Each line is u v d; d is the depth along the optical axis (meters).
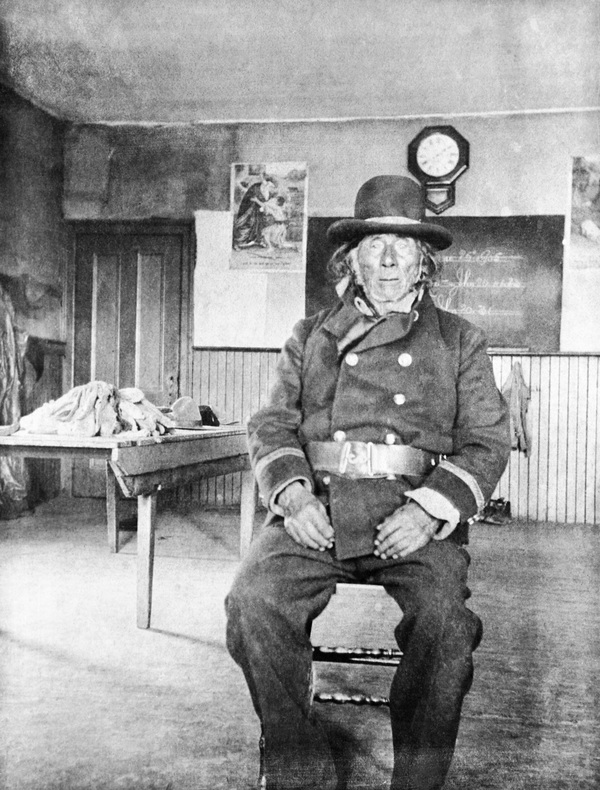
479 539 4.43
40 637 2.41
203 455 3.00
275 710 1.34
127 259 5.86
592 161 5.27
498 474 1.52
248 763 1.59
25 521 4.73
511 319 5.40
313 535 1.43
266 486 1.52
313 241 5.66
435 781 1.33
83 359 5.91
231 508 5.45
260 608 1.37
